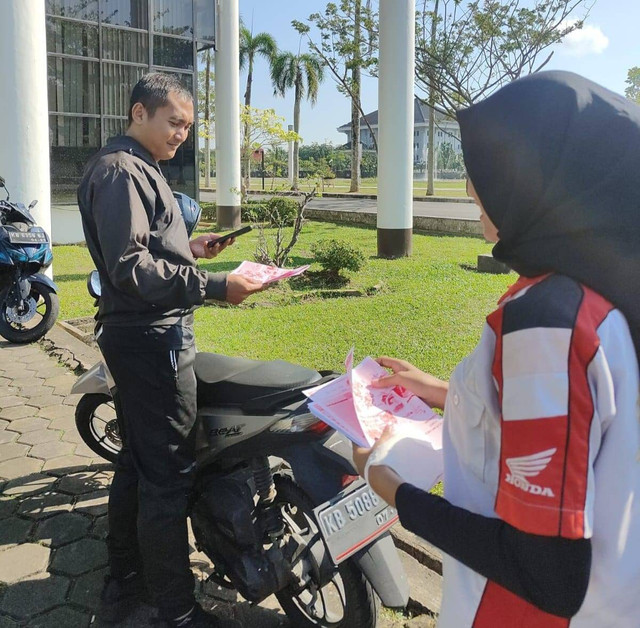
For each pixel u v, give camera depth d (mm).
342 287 8398
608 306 1041
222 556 2428
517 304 1061
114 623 2502
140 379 2248
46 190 7566
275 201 16312
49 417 4430
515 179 1072
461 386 1216
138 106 2256
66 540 3043
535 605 1062
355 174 32469
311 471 2207
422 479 1341
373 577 2131
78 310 7379
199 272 2135
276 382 2361
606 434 1048
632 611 1126
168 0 14211
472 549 1107
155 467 2299
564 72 1118
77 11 13070
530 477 1011
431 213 19875
